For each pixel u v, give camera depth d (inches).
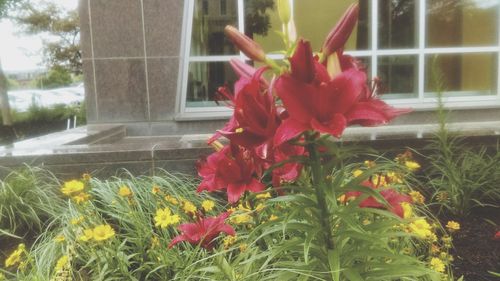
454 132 186.2
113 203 139.7
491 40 383.6
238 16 362.0
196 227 91.7
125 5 343.0
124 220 132.6
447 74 381.4
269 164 68.8
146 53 346.9
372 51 374.9
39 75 1208.2
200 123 352.5
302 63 54.5
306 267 71.2
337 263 63.6
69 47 991.0
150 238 125.3
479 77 385.1
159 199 146.8
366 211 67.7
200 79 362.9
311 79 55.6
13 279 116.0
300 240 70.1
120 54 346.9
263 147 60.2
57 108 864.9
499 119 365.7
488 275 116.0
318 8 377.1
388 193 78.7
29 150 196.2
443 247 115.9
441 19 377.7
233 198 75.3
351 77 55.5
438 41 378.9
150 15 344.2
